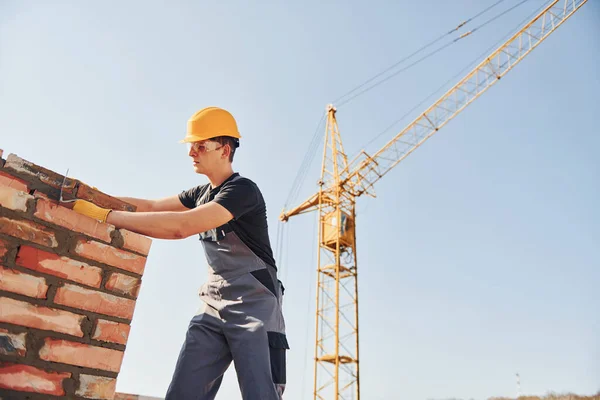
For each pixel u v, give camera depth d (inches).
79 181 82.3
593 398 1198.3
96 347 73.6
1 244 66.8
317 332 984.9
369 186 1157.1
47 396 66.7
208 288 90.3
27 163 76.3
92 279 75.3
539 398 1301.7
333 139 1213.1
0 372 63.1
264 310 84.9
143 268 82.6
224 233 88.5
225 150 94.1
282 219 1268.5
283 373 84.0
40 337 67.8
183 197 104.2
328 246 1092.5
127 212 80.1
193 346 86.5
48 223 71.9
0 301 65.0
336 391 910.4
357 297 1007.6
